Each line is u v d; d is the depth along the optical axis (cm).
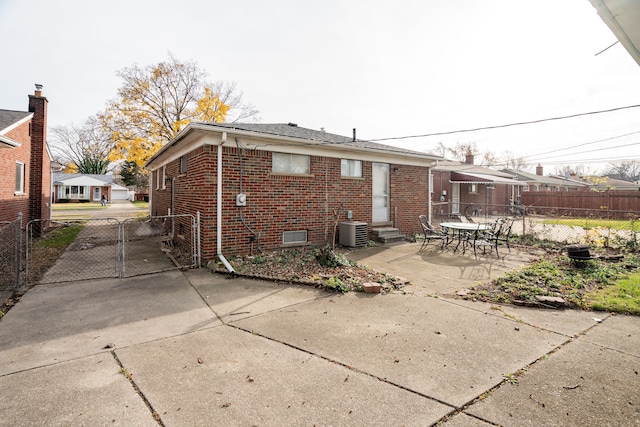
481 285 605
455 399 270
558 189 3862
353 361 333
